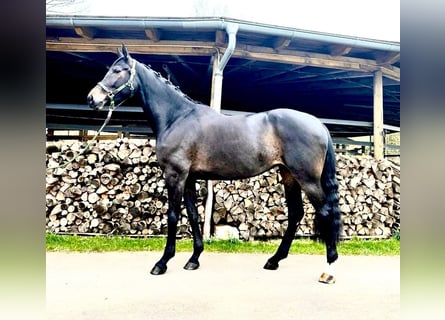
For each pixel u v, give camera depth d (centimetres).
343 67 453
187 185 284
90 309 194
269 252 344
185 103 278
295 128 248
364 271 281
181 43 406
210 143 260
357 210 436
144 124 694
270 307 201
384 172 455
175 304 203
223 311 194
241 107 730
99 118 680
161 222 404
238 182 414
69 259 302
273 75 523
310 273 272
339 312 196
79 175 403
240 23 363
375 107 474
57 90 647
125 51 269
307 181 246
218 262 302
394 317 190
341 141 565
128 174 407
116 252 330
